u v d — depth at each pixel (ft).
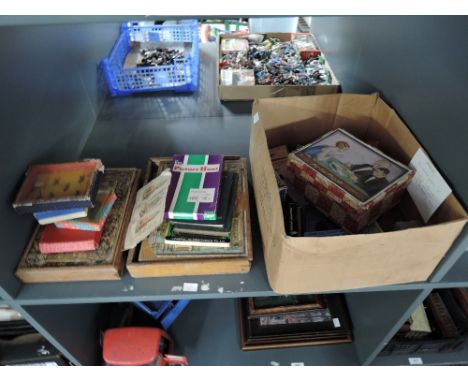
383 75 2.58
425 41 1.99
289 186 2.69
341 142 2.51
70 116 3.17
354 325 3.86
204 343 3.94
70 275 2.27
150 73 4.06
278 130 2.85
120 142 3.48
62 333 3.00
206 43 5.32
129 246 2.28
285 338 3.87
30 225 2.37
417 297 2.42
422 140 2.14
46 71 2.75
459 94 1.73
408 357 3.77
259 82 4.06
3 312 3.26
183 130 3.63
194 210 2.29
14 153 2.23
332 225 2.51
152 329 3.46
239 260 2.25
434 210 2.06
